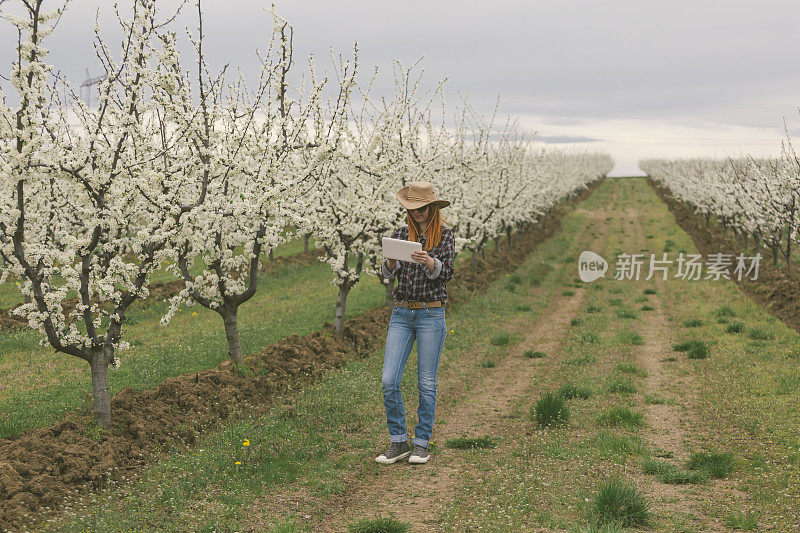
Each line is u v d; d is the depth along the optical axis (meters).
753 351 11.74
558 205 51.53
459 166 18.11
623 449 6.58
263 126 9.20
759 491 5.25
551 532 4.48
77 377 9.61
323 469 5.93
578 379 10.09
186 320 15.04
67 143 6.48
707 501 5.11
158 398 7.75
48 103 6.22
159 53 8.16
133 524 4.59
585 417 8.00
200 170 8.91
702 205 35.69
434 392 6.19
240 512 4.88
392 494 5.39
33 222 8.85
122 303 7.09
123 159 6.91
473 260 22.09
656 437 7.21
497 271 23.56
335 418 7.66
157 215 7.48
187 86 8.76
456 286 18.92
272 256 25.48
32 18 5.82
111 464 5.76
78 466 5.62
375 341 12.60
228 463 5.96
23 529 4.37
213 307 9.50
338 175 13.22
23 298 16.53
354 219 12.15
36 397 8.38
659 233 37.19
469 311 16.44
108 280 6.71
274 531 4.43
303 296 18.61
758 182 21.94
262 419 7.46
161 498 5.12
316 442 6.80
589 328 14.70
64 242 6.63
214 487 5.45
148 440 6.60
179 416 7.27
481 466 6.04
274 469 5.88
